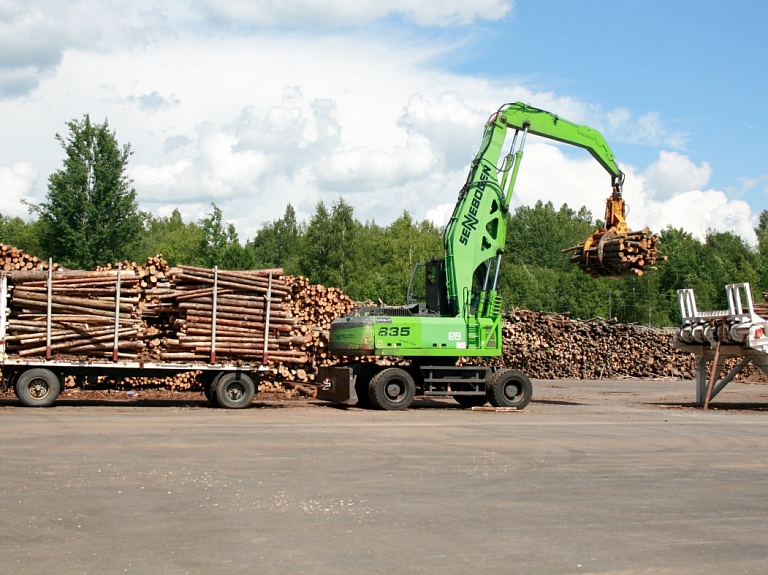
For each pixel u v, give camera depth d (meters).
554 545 7.88
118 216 47.66
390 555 7.42
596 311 65.75
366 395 22.31
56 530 8.11
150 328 22.02
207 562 7.13
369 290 60.44
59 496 9.55
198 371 21.45
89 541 7.74
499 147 22.92
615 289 66.62
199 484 10.36
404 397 21.36
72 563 7.06
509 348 37.66
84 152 46.41
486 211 22.52
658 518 9.10
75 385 22.11
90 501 9.34
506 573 6.96
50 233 46.88
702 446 14.96
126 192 47.66
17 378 19.81
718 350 23.84
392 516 8.90
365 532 8.21
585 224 128.62
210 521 8.55
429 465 12.15
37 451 12.56
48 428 15.23
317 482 10.66
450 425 17.47
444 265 22.53
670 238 79.75
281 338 21.84
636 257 22.69
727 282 74.50
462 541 7.94
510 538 8.09
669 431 17.22
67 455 12.26
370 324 21.38
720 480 11.52
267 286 21.72
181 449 13.05
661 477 11.64
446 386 22.34
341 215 70.00
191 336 20.97
